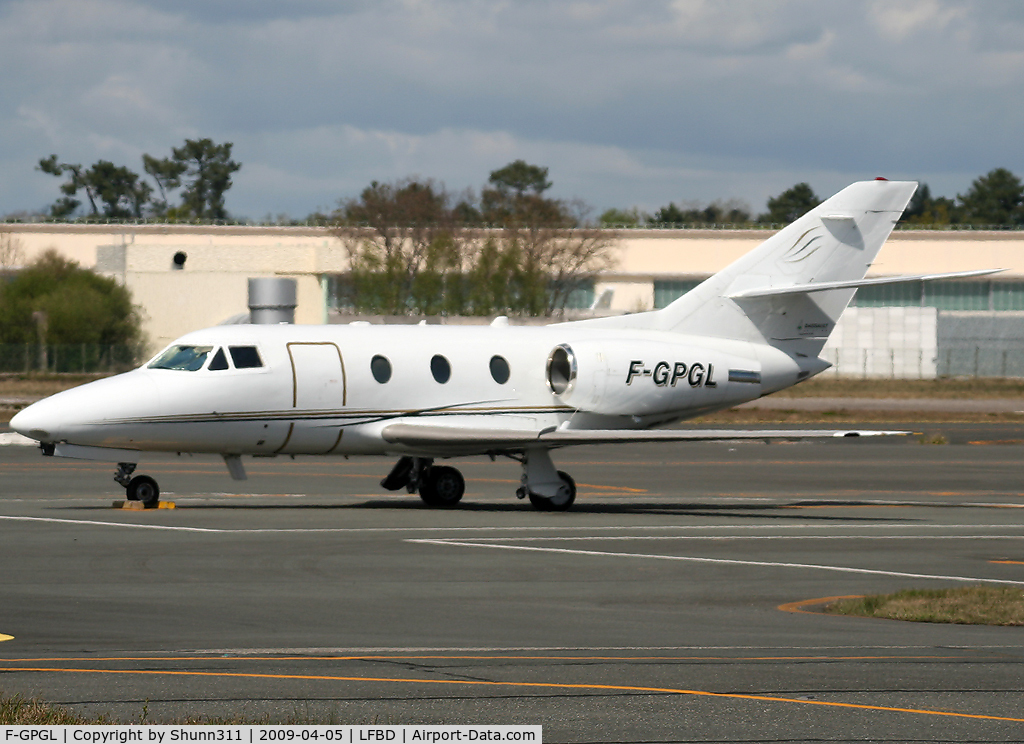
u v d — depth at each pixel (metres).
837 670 40.16
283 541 72.94
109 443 86.38
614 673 39.09
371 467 131.62
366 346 93.06
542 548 71.94
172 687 36.25
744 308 103.56
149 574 60.25
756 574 63.47
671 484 116.94
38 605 51.62
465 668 39.53
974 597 54.22
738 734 32.25
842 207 103.75
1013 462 141.00
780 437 86.38
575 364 96.44
